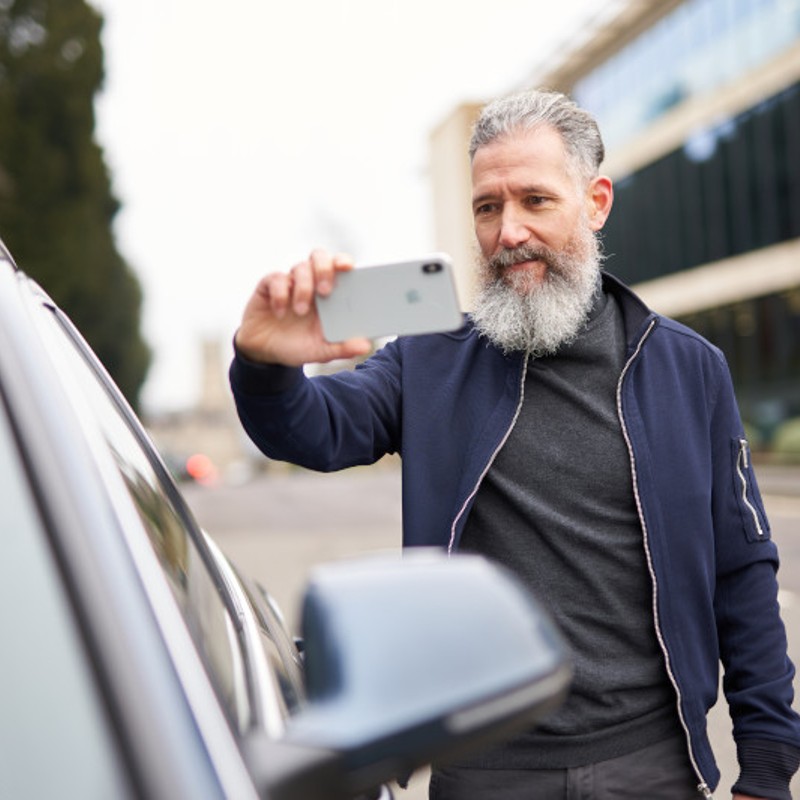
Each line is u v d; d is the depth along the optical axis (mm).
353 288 1260
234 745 715
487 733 727
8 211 24797
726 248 27625
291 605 6734
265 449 1545
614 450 1608
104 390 1319
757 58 25484
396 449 1776
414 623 745
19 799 663
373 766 702
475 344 1709
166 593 800
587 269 1651
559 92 1700
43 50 24719
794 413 25906
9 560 764
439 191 34188
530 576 1594
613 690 1565
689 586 1603
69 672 709
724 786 3635
